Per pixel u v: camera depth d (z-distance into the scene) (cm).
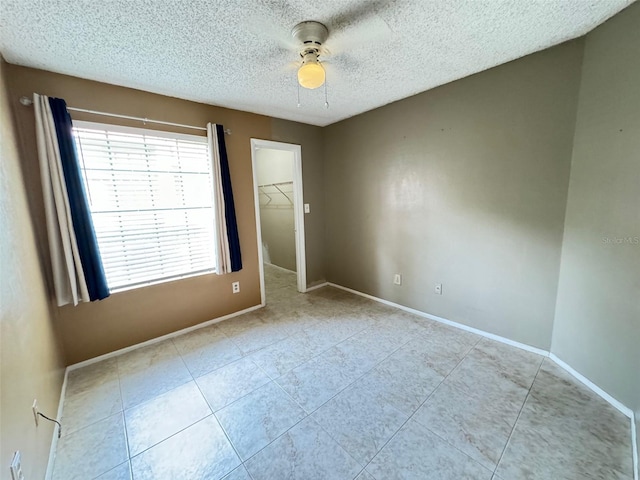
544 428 153
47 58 180
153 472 135
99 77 210
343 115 334
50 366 171
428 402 175
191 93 247
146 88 234
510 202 225
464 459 137
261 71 208
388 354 229
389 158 308
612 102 162
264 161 525
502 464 134
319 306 335
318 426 159
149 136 244
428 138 270
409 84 247
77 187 206
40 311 170
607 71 164
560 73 190
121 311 241
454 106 247
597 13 156
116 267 237
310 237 388
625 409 161
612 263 166
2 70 169
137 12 139
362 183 343
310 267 394
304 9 142
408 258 307
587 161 180
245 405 178
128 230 240
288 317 307
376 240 339
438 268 280
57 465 140
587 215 181
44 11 135
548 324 217
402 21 157
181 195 267
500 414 164
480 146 236
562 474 128
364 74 223
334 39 166
